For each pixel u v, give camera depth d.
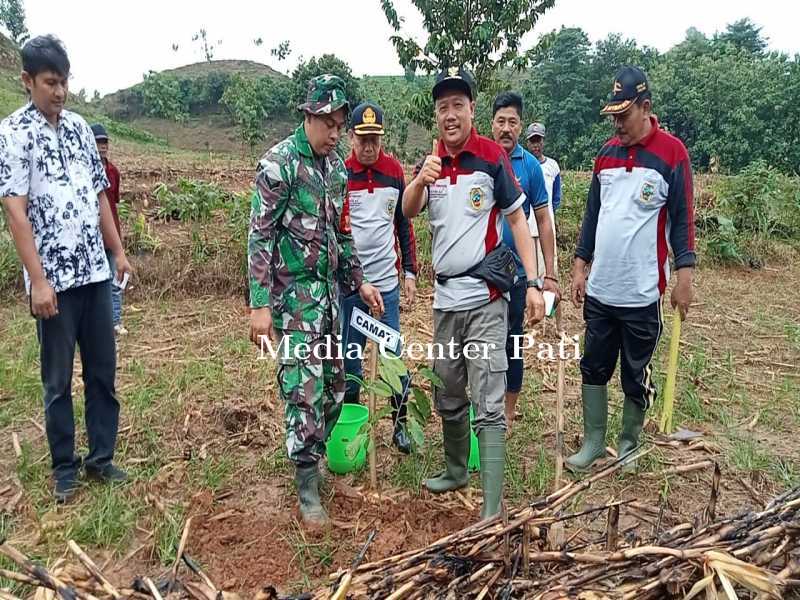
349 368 4.17
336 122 3.05
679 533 2.42
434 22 9.27
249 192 8.84
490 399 3.15
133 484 3.50
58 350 3.28
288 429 3.19
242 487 3.57
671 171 3.44
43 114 3.17
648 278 3.55
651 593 2.07
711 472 3.73
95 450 3.51
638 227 3.49
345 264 3.45
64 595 2.10
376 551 2.94
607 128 34.91
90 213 3.34
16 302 7.03
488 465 3.12
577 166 36.25
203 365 5.30
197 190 8.95
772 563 2.30
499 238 3.18
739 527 2.28
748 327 6.77
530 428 4.29
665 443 4.10
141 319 6.69
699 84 32.84
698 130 32.94
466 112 3.08
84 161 3.37
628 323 3.62
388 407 3.50
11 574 2.17
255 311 3.02
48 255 3.17
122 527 3.10
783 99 30.72
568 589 2.09
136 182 11.21
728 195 11.05
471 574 2.22
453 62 9.34
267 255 3.04
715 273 9.40
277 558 2.89
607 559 2.17
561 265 9.12
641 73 3.37
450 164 3.16
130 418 4.32
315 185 3.10
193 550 2.96
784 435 4.31
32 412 4.42
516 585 2.14
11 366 5.07
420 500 3.39
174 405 4.54
